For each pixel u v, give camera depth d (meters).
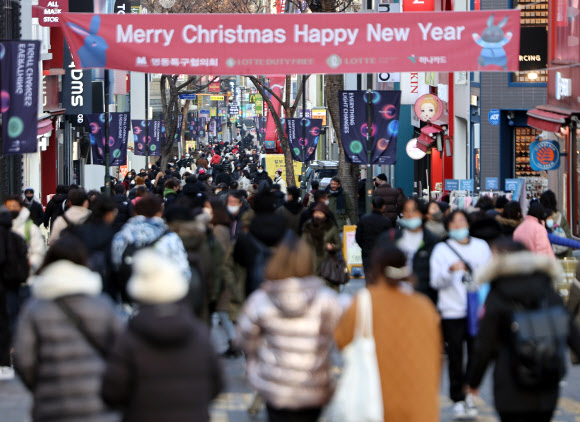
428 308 17.55
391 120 50.28
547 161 64.00
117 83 136.75
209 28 37.44
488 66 38.19
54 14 86.12
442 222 31.83
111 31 37.44
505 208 35.81
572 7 63.12
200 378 14.88
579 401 27.48
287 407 16.75
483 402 27.58
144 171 106.81
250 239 27.78
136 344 14.67
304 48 37.66
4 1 71.25
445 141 94.12
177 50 37.50
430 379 17.22
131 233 25.64
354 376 16.92
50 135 103.12
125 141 71.00
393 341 17.08
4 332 29.72
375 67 38.00
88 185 70.62
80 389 16.53
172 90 134.00
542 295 17.89
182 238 28.78
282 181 112.19
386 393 17.06
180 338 14.68
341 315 17.17
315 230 34.78
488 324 18.00
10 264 29.19
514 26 38.09
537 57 79.44
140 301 14.92
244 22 37.50
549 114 65.19
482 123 81.88
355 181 79.12
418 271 27.33
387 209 53.44
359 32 37.78
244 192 47.62
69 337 16.62
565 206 72.06
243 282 28.55
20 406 26.48
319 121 95.38
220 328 39.44
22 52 34.56
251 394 27.91
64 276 16.81
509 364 17.86
